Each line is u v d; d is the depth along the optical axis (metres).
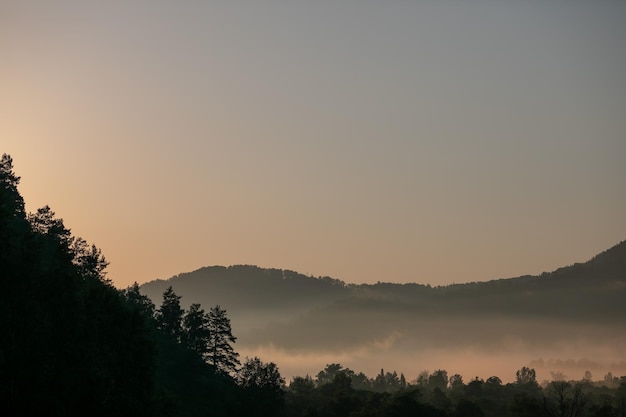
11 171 145.75
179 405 140.50
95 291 100.19
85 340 90.88
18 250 90.56
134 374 98.12
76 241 129.50
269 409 175.00
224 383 179.12
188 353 173.62
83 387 86.81
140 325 102.19
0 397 80.00
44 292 88.38
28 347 83.00
